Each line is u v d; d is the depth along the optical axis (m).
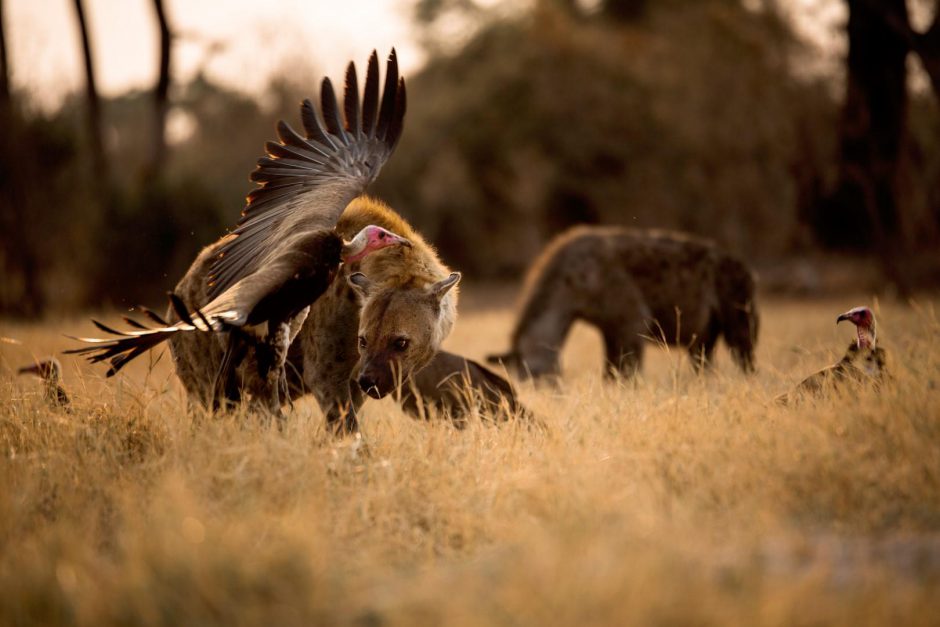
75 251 84.44
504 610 11.62
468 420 21.78
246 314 17.02
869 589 11.85
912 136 73.00
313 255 18.36
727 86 96.50
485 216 119.69
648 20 120.19
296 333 20.08
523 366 34.75
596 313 35.91
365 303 20.58
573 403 23.12
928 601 11.56
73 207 85.56
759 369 30.61
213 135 117.81
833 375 20.73
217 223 89.56
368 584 13.43
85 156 90.31
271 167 22.58
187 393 22.95
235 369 21.33
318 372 21.31
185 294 22.39
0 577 13.23
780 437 17.17
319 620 12.16
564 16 124.56
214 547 13.20
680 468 16.69
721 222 96.62
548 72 119.56
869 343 21.61
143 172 93.69
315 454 17.53
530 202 116.75
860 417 17.72
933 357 21.31
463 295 101.06
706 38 99.75
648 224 105.50
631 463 17.22
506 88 122.12
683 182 102.88
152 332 16.97
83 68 91.50
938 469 15.52
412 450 18.75
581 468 16.66
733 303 36.50
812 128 87.19
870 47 69.56
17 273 79.06
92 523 15.25
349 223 22.19
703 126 98.25
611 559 12.45
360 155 23.59
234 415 19.50
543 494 15.72
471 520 15.48
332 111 23.83
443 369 24.41
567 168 116.88
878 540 13.99
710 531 14.37
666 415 19.67
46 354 38.41
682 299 36.09
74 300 82.25
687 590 11.66
